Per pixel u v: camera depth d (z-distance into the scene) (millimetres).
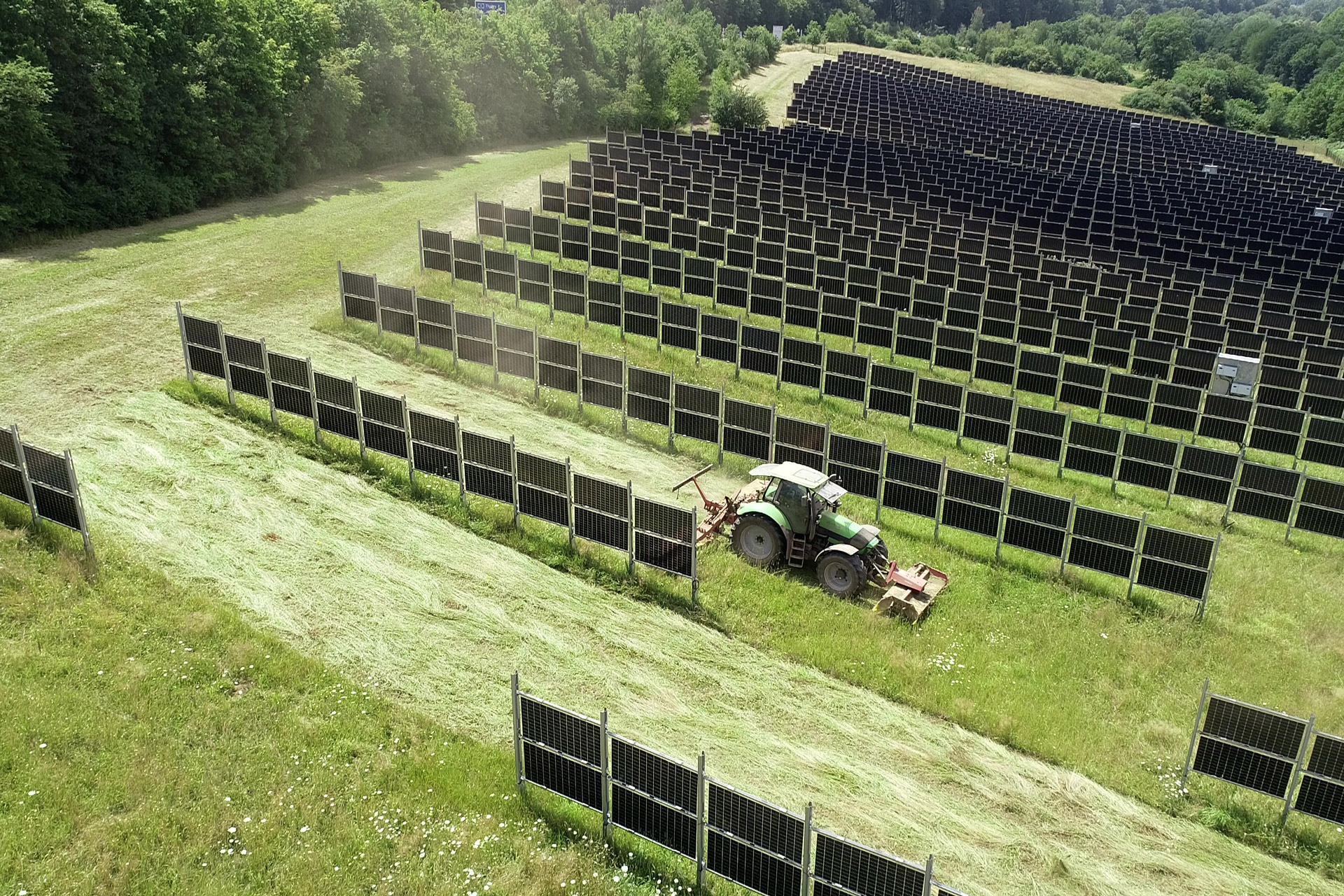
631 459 28562
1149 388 33750
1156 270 50969
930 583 22797
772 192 56875
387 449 25719
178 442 25766
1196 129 126375
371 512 24125
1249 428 31984
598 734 14844
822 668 20125
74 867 13922
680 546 21562
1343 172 108438
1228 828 16859
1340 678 20984
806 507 22797
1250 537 27719
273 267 39938
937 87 129625
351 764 16375
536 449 28328
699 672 19734
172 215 46719
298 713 17375
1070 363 34281
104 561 20609
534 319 37469
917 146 88562
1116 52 198000
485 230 46219
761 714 18734
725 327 34469
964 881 15320
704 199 52969
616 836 15656
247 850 14438
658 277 42781
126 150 44688
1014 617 22500
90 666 17641
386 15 66625
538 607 21328
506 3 90438
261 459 25641
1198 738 17219
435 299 35656
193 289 36438
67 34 41438
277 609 20250
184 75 47656
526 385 32094
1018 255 48594
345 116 59781
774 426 27594
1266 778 16812
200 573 20938
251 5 53625
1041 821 16719
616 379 29766
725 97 91438
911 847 15898
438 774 16266
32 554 20453
